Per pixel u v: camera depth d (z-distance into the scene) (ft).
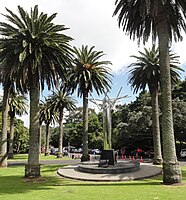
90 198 35.83
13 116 169.68
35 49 65.57
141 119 157.89
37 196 38.34
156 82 104.12
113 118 219.00
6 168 94.32
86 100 113.29
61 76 74.28
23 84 73.31
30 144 66.59
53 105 178.70
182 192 40.09
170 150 50.60
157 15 55.83
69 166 86.38
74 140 268.21
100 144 237.86
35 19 69.46
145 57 104.37
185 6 57.82
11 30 68.23
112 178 57.52
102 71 114.73
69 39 70.13
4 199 36.37
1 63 70.49
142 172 66.44
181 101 150.41
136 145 180.14
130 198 35.47
